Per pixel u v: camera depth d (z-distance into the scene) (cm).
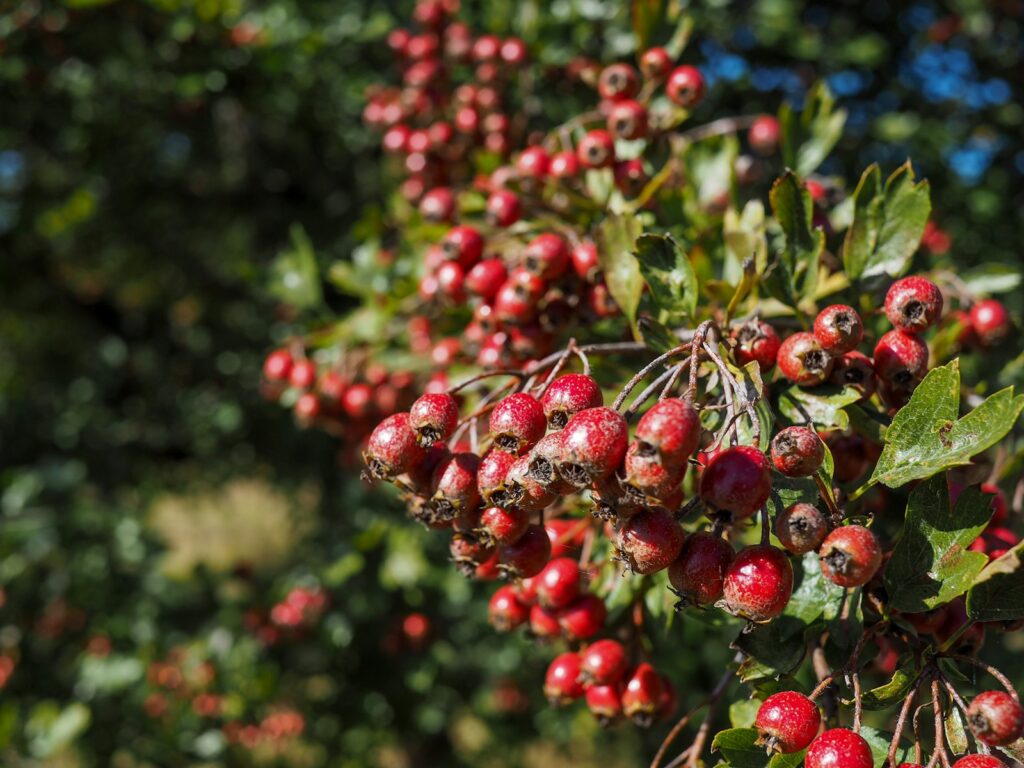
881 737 20
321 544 63
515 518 20
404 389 37
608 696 25
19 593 70
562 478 18
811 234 24
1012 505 27
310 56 60
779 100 62
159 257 91
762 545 18
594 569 26
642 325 23
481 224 34
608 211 25
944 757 18
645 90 32
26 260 92
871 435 21
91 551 71
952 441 19
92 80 61
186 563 73
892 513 26
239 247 87
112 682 63
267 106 66
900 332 21
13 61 60
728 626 25
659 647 45
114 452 91
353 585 58
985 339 28
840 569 18
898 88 67
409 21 61
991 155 68
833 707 21
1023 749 19
